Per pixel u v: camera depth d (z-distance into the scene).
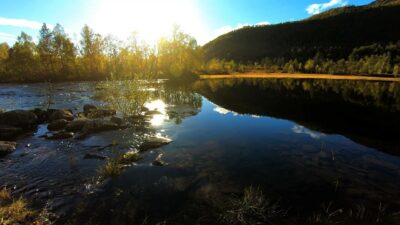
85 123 14.59
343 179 8.44
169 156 10.50
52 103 23.80
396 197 7.34
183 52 67.25
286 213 6.59
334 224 6.11
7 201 7.10
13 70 52.59
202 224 6.14
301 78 64.12
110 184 8.12
